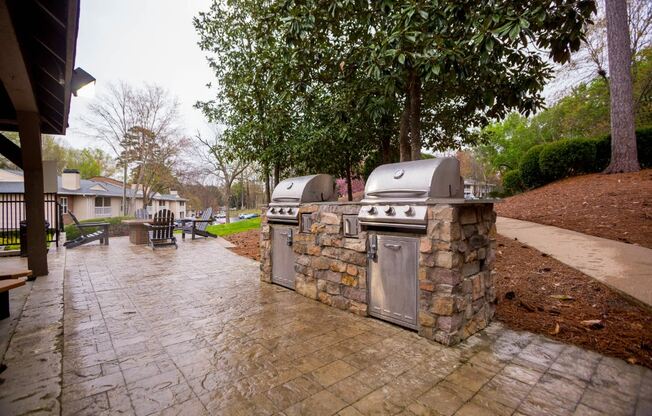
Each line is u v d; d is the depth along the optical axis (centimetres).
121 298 353
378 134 602
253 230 1021
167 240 777
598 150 863
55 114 474
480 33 292
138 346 234
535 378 189
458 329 236
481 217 268
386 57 343
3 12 211
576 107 1324
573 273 337
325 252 335
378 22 392
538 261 385
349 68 448
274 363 209
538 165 966
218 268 518
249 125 640
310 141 580
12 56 267
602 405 163
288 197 390
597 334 238
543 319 270
